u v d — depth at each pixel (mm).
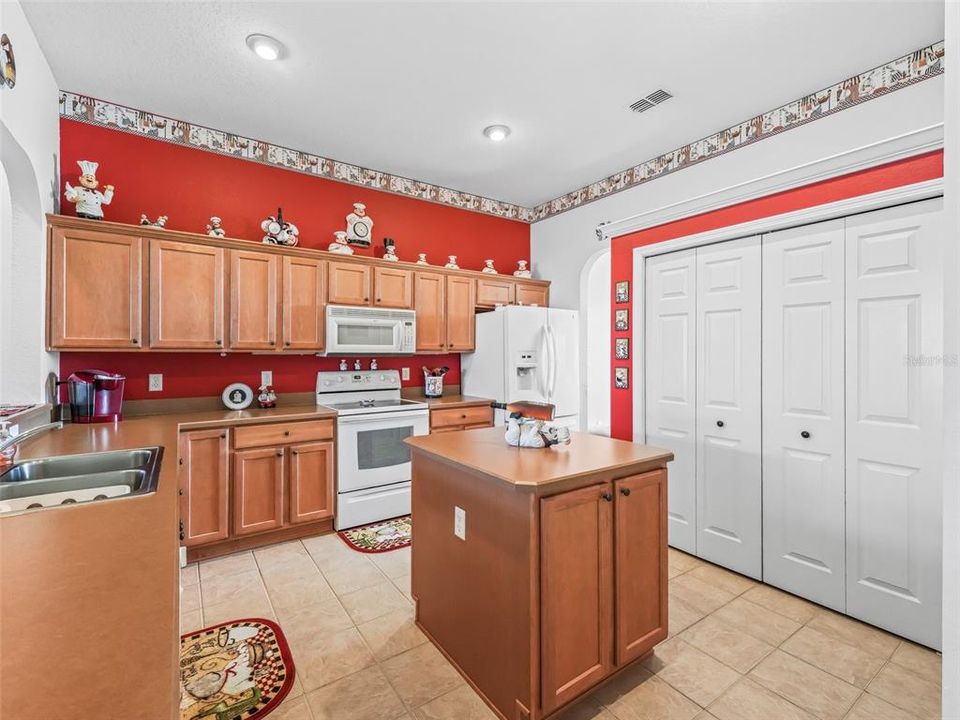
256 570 2666
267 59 2408
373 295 3623
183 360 3135
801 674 1858
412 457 2184
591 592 1630
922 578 2072
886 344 2201
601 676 1662
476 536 1731
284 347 3201
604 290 5047
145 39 2252
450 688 1761
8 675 532
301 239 3566
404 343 3719
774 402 2605
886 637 2123
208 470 2758
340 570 2672
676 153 3367
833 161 2367
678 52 2309
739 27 2123
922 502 2086
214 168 3225
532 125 3068
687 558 2982
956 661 660
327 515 3170
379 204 3973
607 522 1675
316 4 2018
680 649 2014
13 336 2348
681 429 3086
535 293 4582
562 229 4504
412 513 2184
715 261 2900
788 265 2557
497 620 1623
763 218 2656
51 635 621
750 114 2850
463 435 2285
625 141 3268
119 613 683
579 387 4355
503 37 2225
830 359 2387
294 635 2068
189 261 2865
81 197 2586
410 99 2775
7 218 2348
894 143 2166
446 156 3594
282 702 1680
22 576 803
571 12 2053
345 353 3430
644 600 1812
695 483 3002
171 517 1135
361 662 1897
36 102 2250
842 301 2350
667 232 3172
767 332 2639
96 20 2119
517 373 3967
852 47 2223
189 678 1793
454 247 4406
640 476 1792
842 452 2336
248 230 3354
